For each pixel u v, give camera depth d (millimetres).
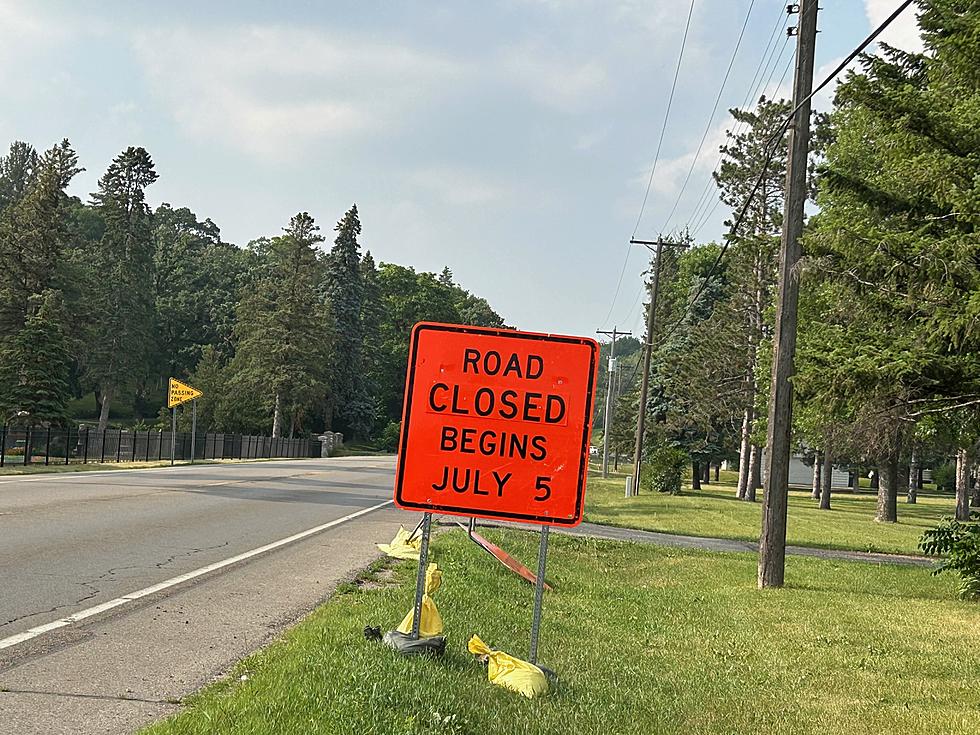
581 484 7230
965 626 12398
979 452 26266
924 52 16219
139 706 5875
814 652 10211
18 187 112062
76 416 94562
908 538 30812
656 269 49188
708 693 7988
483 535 18891
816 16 16062
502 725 5922
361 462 64438
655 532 25844
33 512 16172
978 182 14664
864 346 15477
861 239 14531
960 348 14203
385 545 14938
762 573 15945
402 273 144000
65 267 71562
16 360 50344
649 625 11273
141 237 90312
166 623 8367
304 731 5086
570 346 7289
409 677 6492
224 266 122438
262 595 10109
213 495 23281
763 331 51125
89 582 10039
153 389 104125
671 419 62969
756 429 42219
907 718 7410
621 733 6340
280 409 86000
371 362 118500
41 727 5363
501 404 7281
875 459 40094
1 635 7492
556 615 11227
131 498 20516
